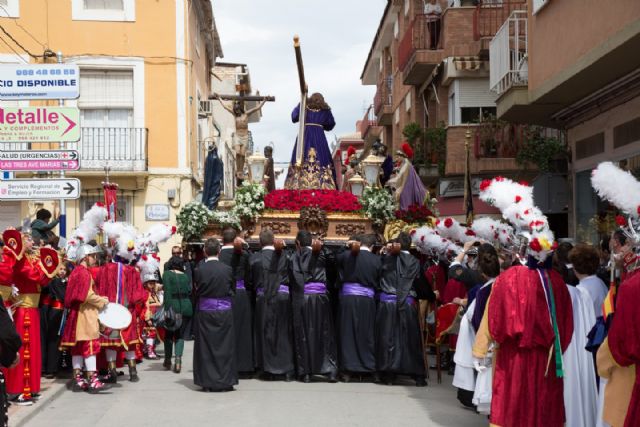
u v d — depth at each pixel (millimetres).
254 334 11141
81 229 10711
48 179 12438
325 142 14320
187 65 22516
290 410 8773
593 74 12180
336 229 12266
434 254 12008
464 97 22375
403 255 10703
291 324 10969
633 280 5355
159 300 15125
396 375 10844
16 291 8750
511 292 6520
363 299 10711
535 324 6473
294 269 10789
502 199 6961
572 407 6719
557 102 14297
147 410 8836
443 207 23172
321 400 9391
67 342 10062
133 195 22109
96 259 10734
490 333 6613
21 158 12484
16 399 8969
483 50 21453
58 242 11586
